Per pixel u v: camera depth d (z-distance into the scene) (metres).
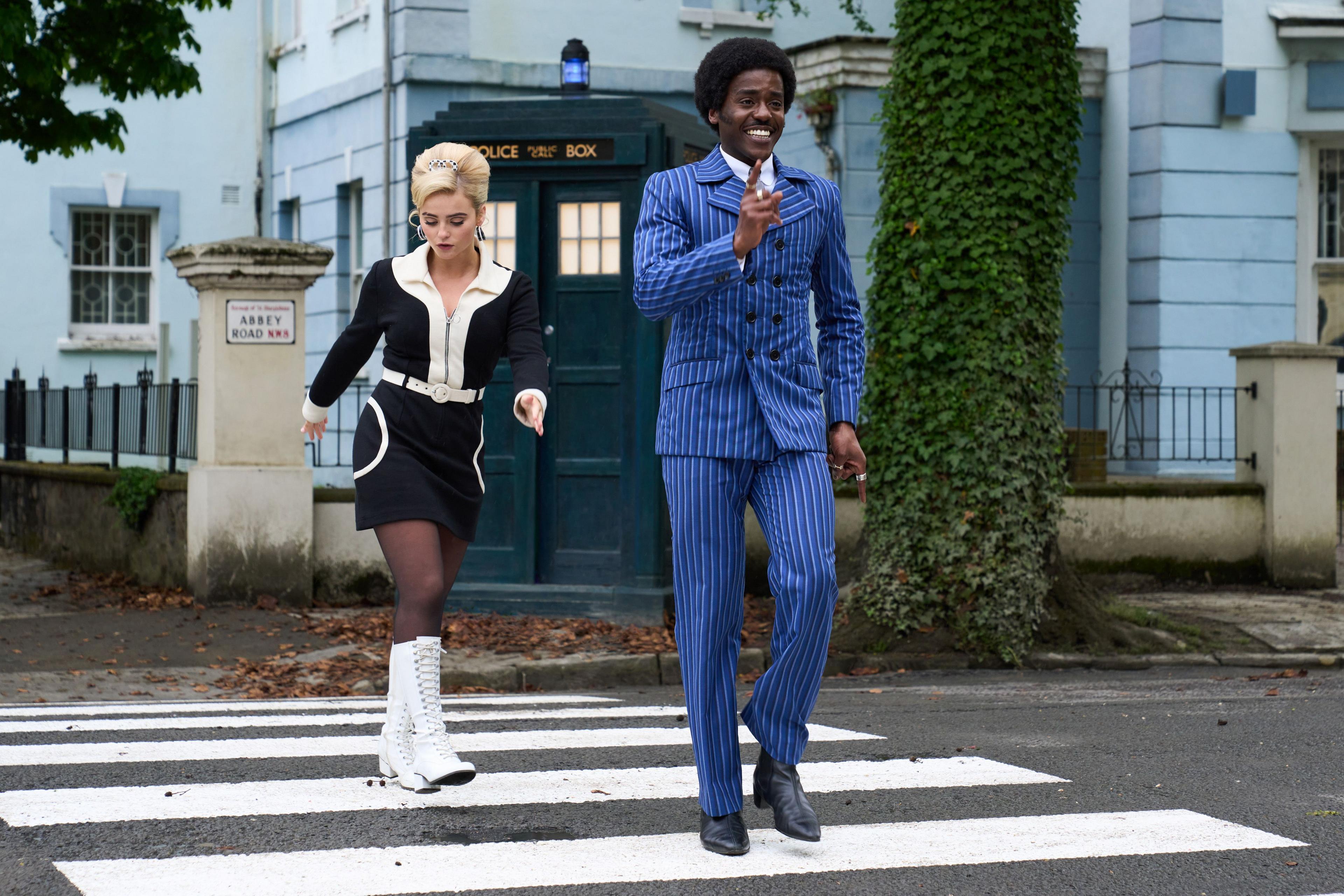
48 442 14.75
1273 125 15.32
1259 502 11.80
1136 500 11.63
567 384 9.49
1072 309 15.72
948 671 8.77
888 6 16.58
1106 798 4.80
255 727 6.02
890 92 9.38
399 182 15.14
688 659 3.98
